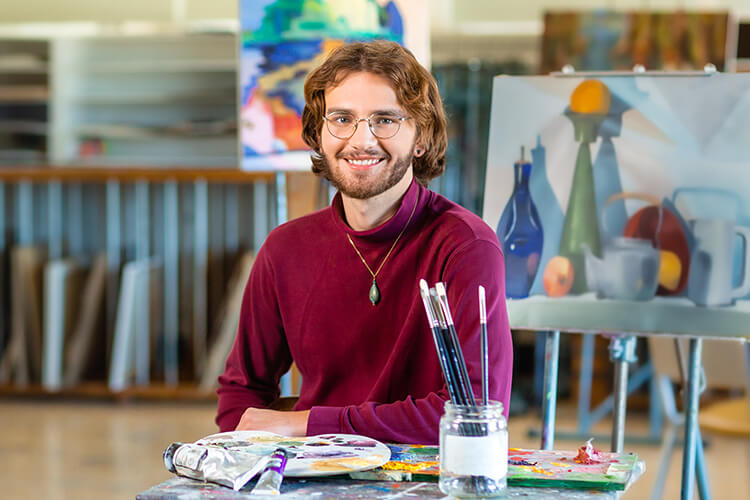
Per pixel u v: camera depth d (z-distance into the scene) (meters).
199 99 5.65
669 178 2.11
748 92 2.09
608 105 2.16
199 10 5.98
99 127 5.68
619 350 2.14
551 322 2.13
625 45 4.80
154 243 5.82
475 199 5.38
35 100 5.62
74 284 5.31
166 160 5.75
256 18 2.49
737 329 2.05
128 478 3.81
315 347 1.80
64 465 4.00
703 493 2.25
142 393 5.12
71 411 5.00
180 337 5.67
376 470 1.37
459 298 1.64
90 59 5.70
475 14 5.97
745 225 2.06
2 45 5.61
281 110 2.48
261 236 5.38
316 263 1.80
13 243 5.82
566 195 2.16
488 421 1.27
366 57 1.65
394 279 1.74
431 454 1.48
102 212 5.84
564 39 4.86
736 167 2.08
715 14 4.73
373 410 1.58
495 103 2.22
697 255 2.08
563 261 2.14
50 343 5.11
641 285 2.10
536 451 1.51
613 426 2.17
